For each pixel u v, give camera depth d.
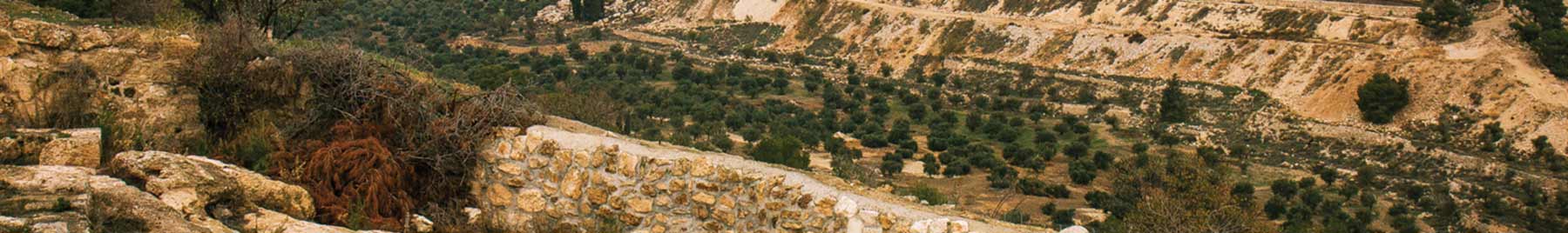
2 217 10.73
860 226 12.59
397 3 116.69
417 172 14.88
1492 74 72.06
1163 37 89.00
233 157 14.89
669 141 52.16
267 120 15.48
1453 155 63.75
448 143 14.84
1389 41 79.75
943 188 51.72
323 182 14.20
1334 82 75.44
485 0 122.56
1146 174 45.62
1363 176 57.50
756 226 13.40
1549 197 55.84
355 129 14.92
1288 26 86.62
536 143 14.54
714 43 114.12
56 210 11.37
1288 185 51.94
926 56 99.31
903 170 57.56
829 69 100.19
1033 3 103.25
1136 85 83.38
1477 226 51.50
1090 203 47.47
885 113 76.00
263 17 25.20
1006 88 85.56
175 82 15.45
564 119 16.25
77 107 14.95
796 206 13.15
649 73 87.56
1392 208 52.91
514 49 102.12
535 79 77.25
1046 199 49.09
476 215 14.65
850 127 69.44
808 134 62.75
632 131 49.72
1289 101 75.75
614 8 126.19
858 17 110.75
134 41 15.40
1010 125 71.12
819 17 113.62
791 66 100.19
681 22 121.31
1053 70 89.94
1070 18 98.88
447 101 15.64
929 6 110.56
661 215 13.89
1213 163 58.06
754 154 41.50
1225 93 79.25
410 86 15.46
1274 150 66.69
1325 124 71.12
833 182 14.05
